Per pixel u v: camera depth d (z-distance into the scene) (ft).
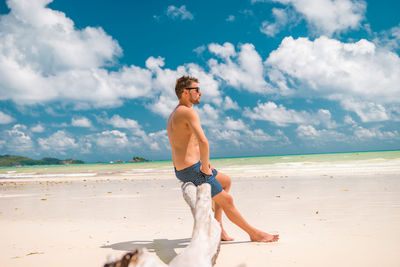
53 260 7.73
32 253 8.45
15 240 10.14
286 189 23.95
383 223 11.25
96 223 13.19
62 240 10.12
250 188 25.72
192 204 7.48
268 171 47.06
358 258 7.33
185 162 8.73
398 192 19.36
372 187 22.58
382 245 8.38
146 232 11.34
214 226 6.97
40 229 11.96
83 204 19.33
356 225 11.14
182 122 8.71
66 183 39.47
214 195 8.99
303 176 35.68
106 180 42.75
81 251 8.63
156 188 28.68
